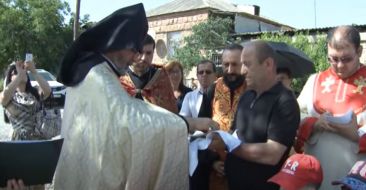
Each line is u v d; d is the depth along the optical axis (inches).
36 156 99.0
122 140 102.7
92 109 105.4
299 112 114.3
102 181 103.8
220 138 113.3
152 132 103.9
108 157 103.3
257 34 772.6
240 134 120.0
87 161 105.5
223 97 150.5
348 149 111.8
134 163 102.7
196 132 123.1
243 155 112.7
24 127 173.2
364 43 650.2
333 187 112.7
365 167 97.4
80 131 106.7
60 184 109.3
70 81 111.0
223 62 152.3
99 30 110.6
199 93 163.8
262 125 114.5
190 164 111.7
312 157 108.2
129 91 144.3
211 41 770.8
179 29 902.4
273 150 109.9
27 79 175.5
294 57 177.2
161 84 156.7
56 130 182.5
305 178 104.3
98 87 105.4
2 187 99.3
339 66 122.0
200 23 789.2
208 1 923.4
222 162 127.0
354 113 116.0
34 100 176.1
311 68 185.5
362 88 123.6
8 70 179.5
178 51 778.8
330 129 113.8
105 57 110.3
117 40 109.1
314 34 708.7
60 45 1270.9
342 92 126.2
